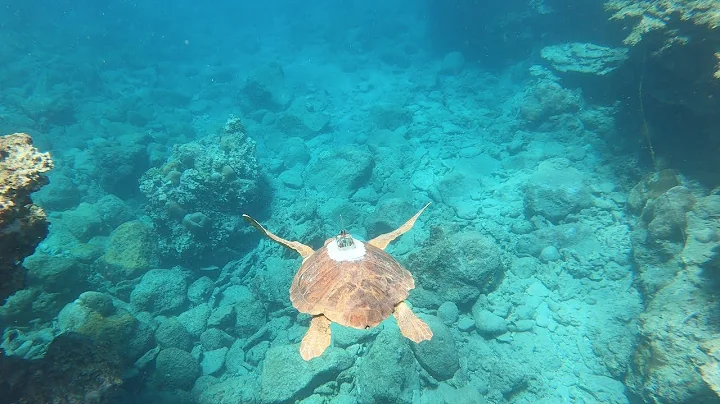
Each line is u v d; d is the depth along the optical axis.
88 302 10.34
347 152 18.58
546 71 19.09
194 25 52.56
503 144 18.78
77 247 13.47
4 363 6.11
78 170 18.62
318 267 4.30
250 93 27.73
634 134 14.41
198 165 14.52
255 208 16.19
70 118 24.69
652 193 11.64
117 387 6.77
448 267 11.29
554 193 13.55
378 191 17.55
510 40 25.45
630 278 11.05
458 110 22.73
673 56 10.30
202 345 11.98
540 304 11.26
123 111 25.89
